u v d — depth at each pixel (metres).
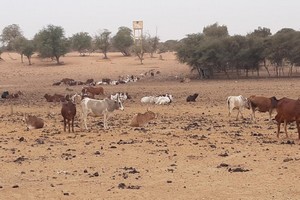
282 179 16.31
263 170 17.66
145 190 15.38
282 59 91.31
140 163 19.38
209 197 14.52
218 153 20.91
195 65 92.31
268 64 107.44
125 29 155.12
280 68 99.12
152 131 28.00
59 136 26.69
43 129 29.75
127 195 14.84
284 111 23.91
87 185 16.11
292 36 88.12
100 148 22.80
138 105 46.91
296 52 84.69
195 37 96.56
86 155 21.16
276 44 86.12
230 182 16.14
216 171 17.75
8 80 94.81
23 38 135.38
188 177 16.97
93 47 156.62
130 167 18.66
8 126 31.73
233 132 27.05
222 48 87.88
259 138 24.72
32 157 20.94
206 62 87.94
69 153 21.69
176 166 18.72
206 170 17.94
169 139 25.02
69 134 27.39
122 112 40.28
